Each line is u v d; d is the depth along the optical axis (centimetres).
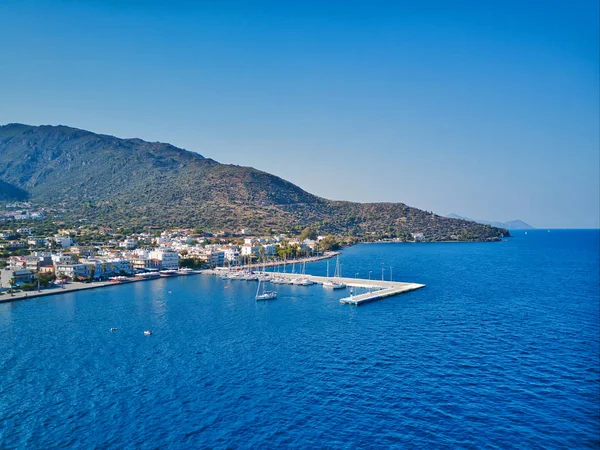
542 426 8162
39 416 8769
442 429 8075
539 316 16862
